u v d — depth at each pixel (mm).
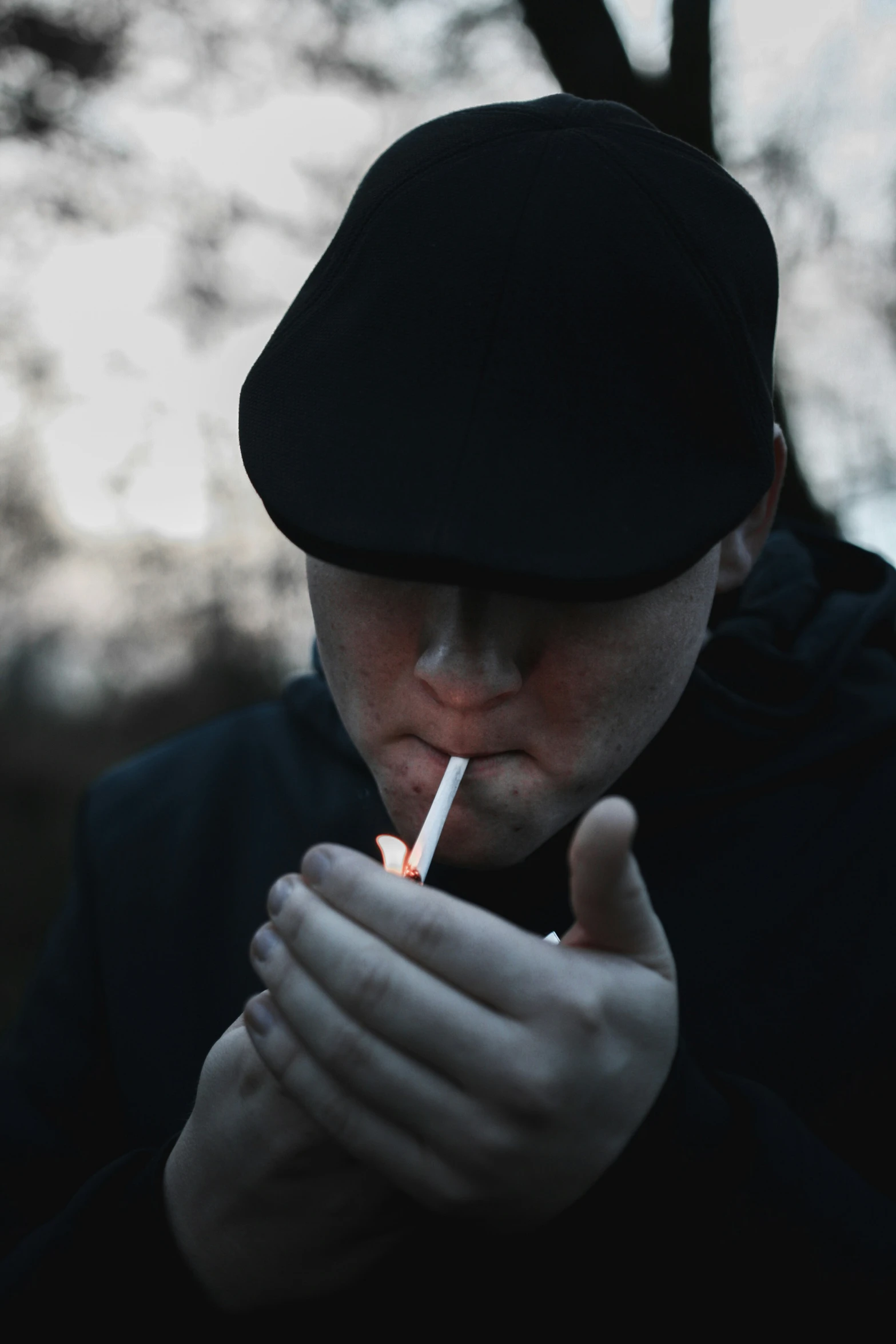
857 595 1135
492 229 667
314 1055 553
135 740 6320
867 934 921
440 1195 556
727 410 666
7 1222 969
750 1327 689
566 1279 754
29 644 6086
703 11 2609
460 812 696
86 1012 1125
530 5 2666
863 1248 685
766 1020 891
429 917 535
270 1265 676
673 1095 643
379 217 717
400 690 690
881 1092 886
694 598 699
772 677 1000
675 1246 675
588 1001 526
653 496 629
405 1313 801
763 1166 682
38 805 6188
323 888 558
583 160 695
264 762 1201
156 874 1149
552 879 937
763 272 750
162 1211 710
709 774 974
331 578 700
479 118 753
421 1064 538
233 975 1065
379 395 657
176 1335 712
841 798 994
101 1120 1083
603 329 646
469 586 609
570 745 680
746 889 938
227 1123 660
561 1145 539
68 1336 739
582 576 601
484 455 621
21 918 5332
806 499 2596
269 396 712
